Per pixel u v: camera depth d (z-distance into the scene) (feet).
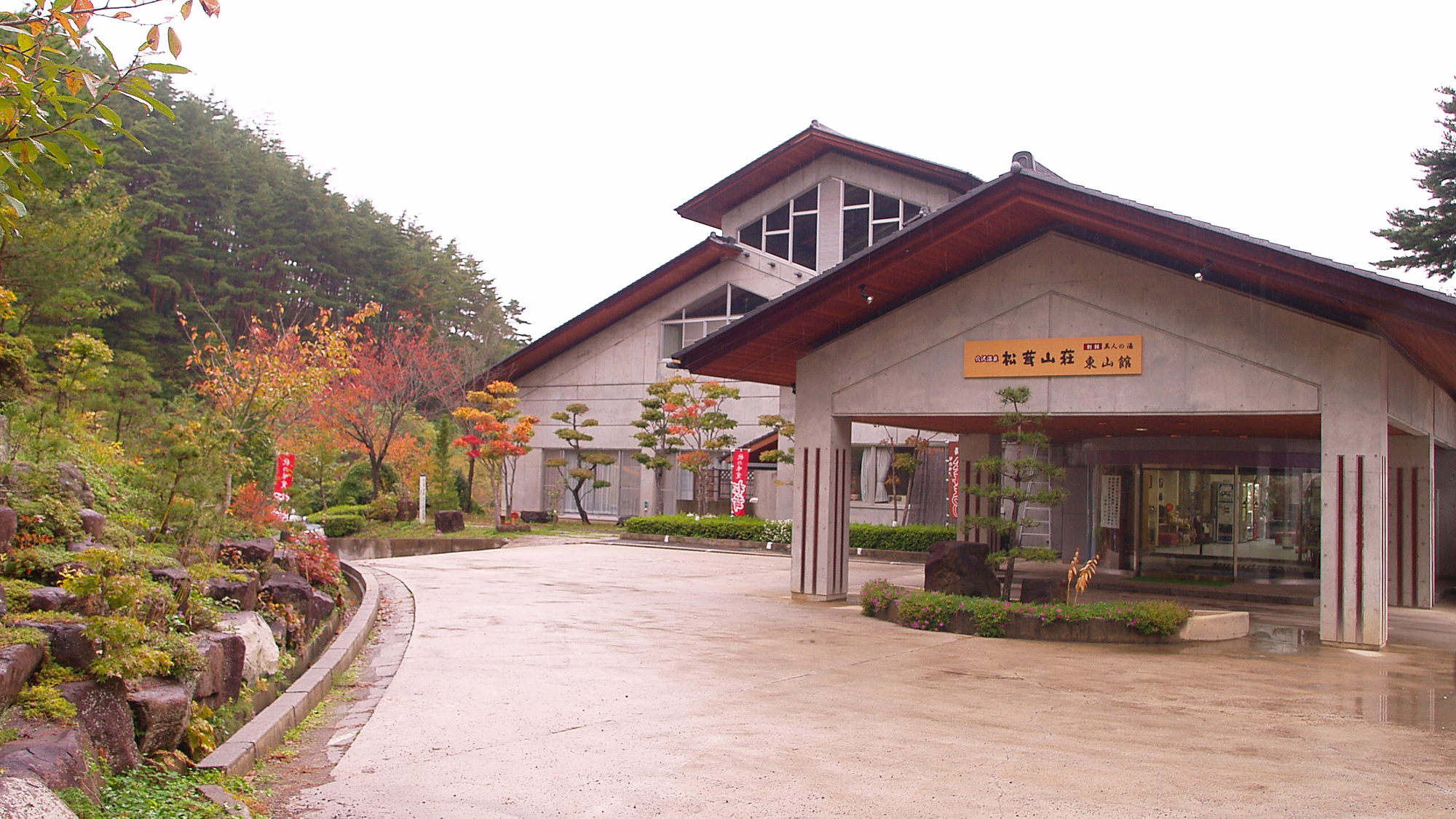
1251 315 38.09
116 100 133.90
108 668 16.71
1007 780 19.02
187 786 16.20
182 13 13.69
